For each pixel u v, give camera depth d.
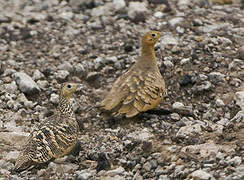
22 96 22.53
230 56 23.50
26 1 32.78
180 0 30.25
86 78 23.86
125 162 17.98
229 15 28.03
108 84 23.36
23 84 22.84
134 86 20.25
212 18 27.69
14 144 19.64
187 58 23.62
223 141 17.86
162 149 18.08
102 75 23.97
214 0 30.55
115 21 28.47
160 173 17.02
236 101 20.50
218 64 23.00
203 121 20.14
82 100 22.44
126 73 21.12
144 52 21.25
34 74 23.94
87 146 19.36
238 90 21.34
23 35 27.73
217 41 24.66
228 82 21.89
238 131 18.23
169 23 27.27
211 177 15.92
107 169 17.80
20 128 20.73
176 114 20.58
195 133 18.70
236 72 22.33
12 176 17.59
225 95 21.28
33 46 26.88
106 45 26.14
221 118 20.22
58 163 18.12
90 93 22.92
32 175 17.72
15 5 32.31
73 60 25.16
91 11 30.08
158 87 20.30
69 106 18.89
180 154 17.52
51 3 31.89
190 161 17.16
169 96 21.91
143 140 18.75
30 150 17.48
